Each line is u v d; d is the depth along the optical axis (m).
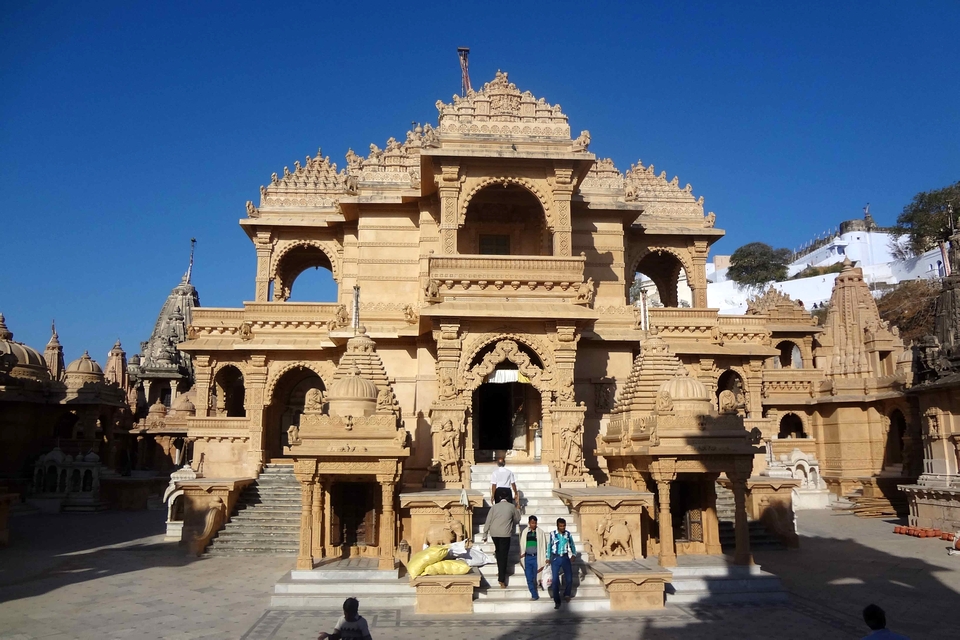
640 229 32.56
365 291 27.80
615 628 13.05
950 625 13.27
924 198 80.44
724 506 23.98
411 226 28.45
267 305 29.58
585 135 24.69
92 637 12.57
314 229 32.81
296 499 25.05
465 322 22.20
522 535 16.17
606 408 25.81
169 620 13.70
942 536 24.42
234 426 28.28
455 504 16.11
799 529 27.53
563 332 22.28
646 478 18.12
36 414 40.31
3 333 40.59
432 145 24.48
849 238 93.19
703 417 16.53
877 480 34.81
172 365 56.75
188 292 65.94
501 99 25.02
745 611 14.29
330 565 16.12
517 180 24.53
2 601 15.36
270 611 14.30
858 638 12.48
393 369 26.66
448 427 20.73
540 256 23.47
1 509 23.61
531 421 24.64
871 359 39.06
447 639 12.32
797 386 41.81
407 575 15.83
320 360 29.25
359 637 8.98
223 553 21.75
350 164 32.75
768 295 48.53
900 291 68.50
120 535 26.66
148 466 46.44
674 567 15.85
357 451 15.88
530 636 12.55
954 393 25.38
